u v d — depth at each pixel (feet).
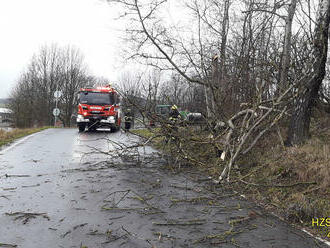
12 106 117.60
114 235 10.87
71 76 149.69
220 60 29.60
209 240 10.71
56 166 22.63
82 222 12.00
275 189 16.96
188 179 19.81
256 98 22.57
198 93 31.53
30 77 146.82
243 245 10.41
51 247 9.80
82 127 58.90
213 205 14.79
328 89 36.83
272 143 25.13
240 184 18.38
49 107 145.79
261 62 26.20
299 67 25.31
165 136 24.31
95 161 25.05
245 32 33.04
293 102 24.18
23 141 39.29
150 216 12.94
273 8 32.12
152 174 20.94
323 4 22.71
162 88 28.50
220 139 23.16
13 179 18.42
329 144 22.33
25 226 11.43
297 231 11.85
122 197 15.15
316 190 15.99
